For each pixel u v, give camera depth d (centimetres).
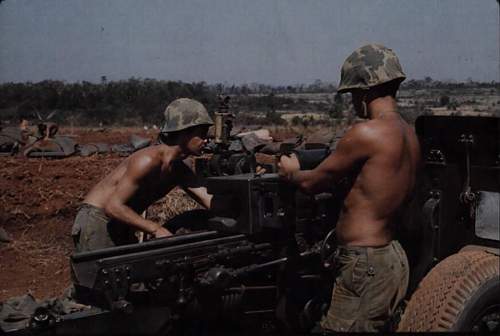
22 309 413
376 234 354
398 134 350
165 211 829
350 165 353
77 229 460
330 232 388
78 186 1034
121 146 1311
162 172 439
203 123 434
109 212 426
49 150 1218
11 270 750
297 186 374
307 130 1570
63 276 735
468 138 395
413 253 412
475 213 416
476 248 412
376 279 352
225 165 443
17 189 987
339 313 359
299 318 397
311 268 407
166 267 349
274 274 400
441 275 373
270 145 793
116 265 336
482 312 368
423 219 403
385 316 358
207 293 371
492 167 397
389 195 350
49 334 345
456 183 407
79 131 1930
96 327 353
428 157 411
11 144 1288
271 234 395
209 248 368
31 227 938
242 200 375
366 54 358
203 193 474
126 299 371
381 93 360
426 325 360
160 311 369
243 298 391
